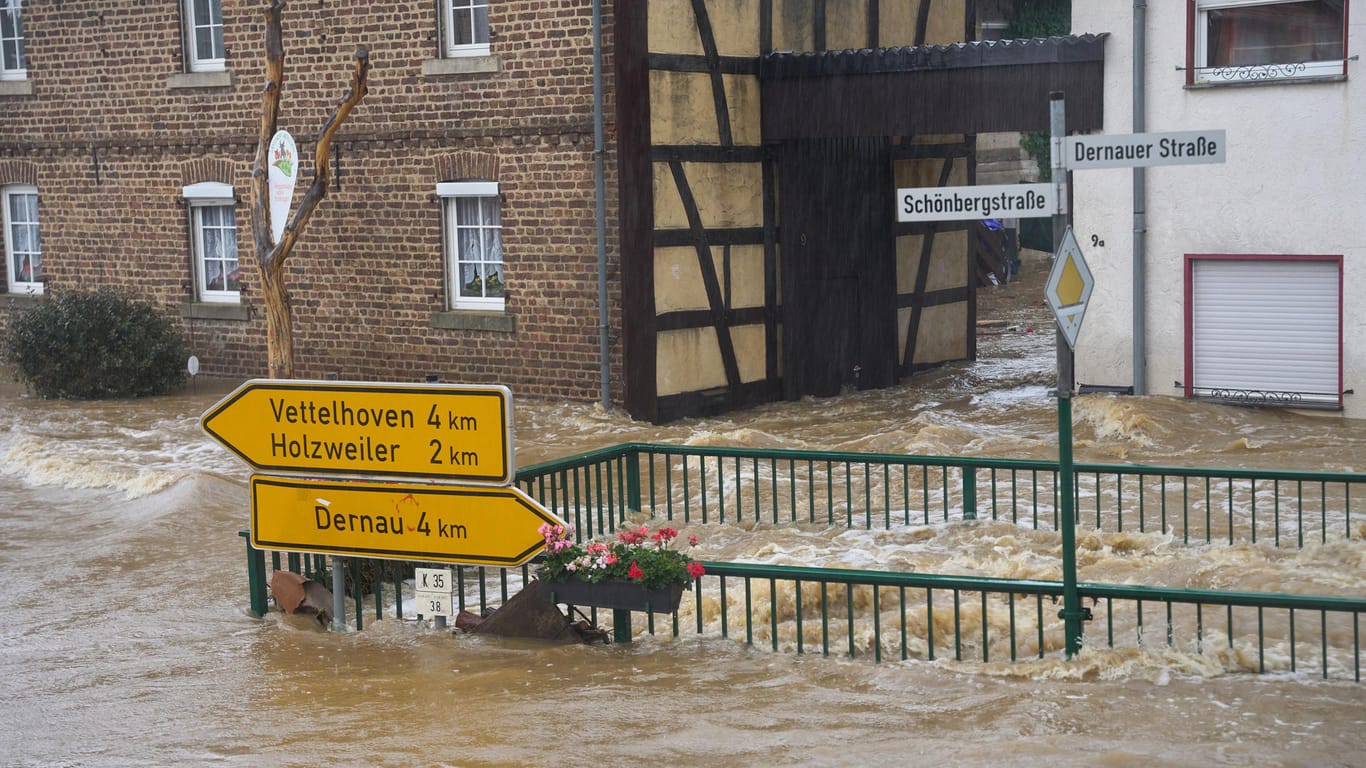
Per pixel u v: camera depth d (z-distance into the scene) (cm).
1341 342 2480
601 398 2767
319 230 3078
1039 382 3097
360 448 1338
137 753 1019
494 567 1689
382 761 969
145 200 3331
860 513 1844
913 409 2800
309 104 3044
